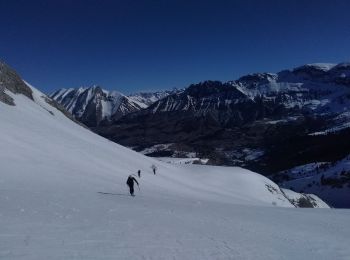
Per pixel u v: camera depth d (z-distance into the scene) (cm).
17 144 4981
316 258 1684
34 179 3606
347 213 3788
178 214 2602
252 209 3703
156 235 1803
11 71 10019
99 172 5234
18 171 3794
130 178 3609
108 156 7081
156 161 10312
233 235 2039
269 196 10588
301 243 2002
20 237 1491
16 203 2239
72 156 5744
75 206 2420
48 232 1616
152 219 2258
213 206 3600
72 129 8844
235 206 3959
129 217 2238
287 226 2603
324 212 3841
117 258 1346
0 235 1491
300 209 4256
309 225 2752
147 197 3697
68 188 3428
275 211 3662
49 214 2019
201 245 1703
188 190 6688
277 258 1620
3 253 1266
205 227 2200
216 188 9025
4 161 4038
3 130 5381
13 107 7494
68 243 1472
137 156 9269
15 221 1759
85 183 4003
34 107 9044
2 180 3234
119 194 3600
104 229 1800
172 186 6556
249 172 11912
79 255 1329
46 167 4372
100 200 2894
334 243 2069
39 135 6178
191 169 11225
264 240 1989
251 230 2277
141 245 1572
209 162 18862
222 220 2569
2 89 8269
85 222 1919
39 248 1363
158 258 1413
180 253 1519
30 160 4478
